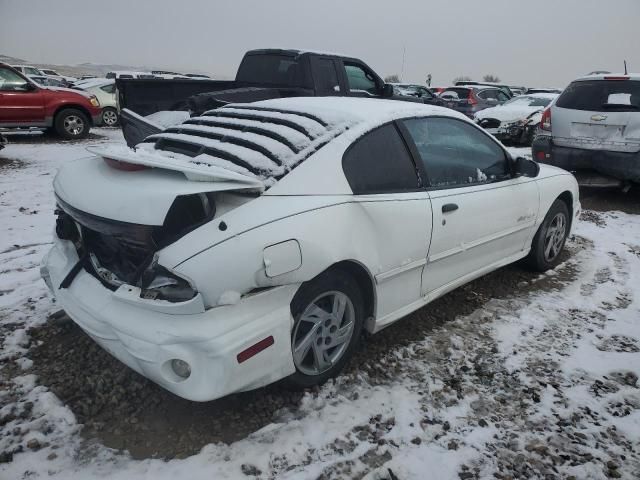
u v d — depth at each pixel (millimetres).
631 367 3021
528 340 3309
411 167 3074
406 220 2896
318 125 2789
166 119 6207
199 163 2525
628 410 2660
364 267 2699
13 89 11859
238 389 2240
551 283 4266
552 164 6930
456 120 3537
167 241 2172
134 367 2271
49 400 2555
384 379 2848
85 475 2133
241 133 2760
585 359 3104
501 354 3133
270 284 2254
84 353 2998
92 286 2480
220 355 2119
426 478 2188
